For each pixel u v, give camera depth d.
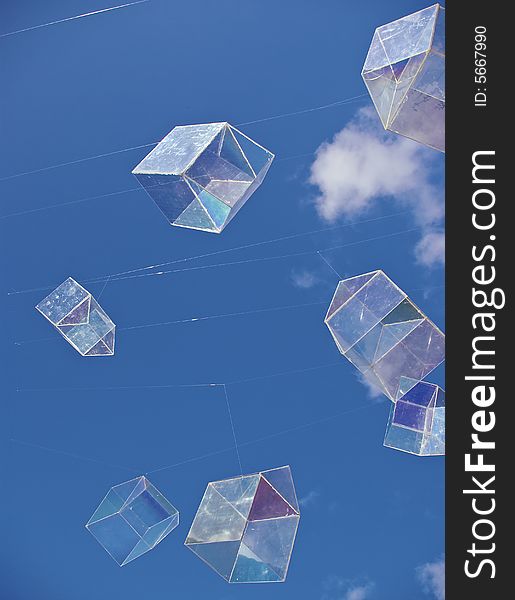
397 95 3.12
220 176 3.21
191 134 3.24
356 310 3.59
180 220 3.32
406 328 3.51
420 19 3.16
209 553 3.65
